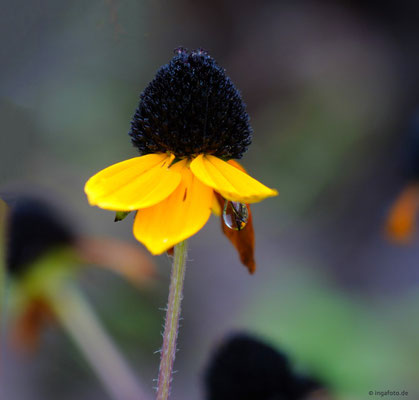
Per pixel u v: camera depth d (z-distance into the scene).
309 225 0.58
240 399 0.22
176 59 0.20
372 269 0.52
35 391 0.33
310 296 0.36
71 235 0.29
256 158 0.64
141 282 0.30
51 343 0.34
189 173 0.19
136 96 0.53
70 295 0.28
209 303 0.46
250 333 0.23
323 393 0.23
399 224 0.31
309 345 0.29
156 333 0.36
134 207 0.19
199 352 0.39
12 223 0.27
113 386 0.26
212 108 0.20
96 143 0.53
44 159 0.48
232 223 0.19
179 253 0.19
